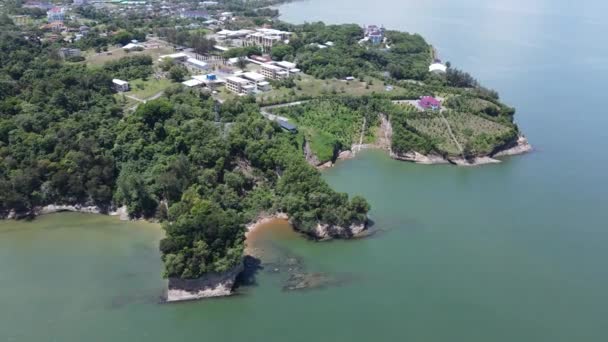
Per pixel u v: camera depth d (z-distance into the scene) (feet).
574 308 539.70
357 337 497.87
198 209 581.94
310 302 544.62
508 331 508.53
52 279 574.97
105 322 513.86
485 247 640.99
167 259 540.93
